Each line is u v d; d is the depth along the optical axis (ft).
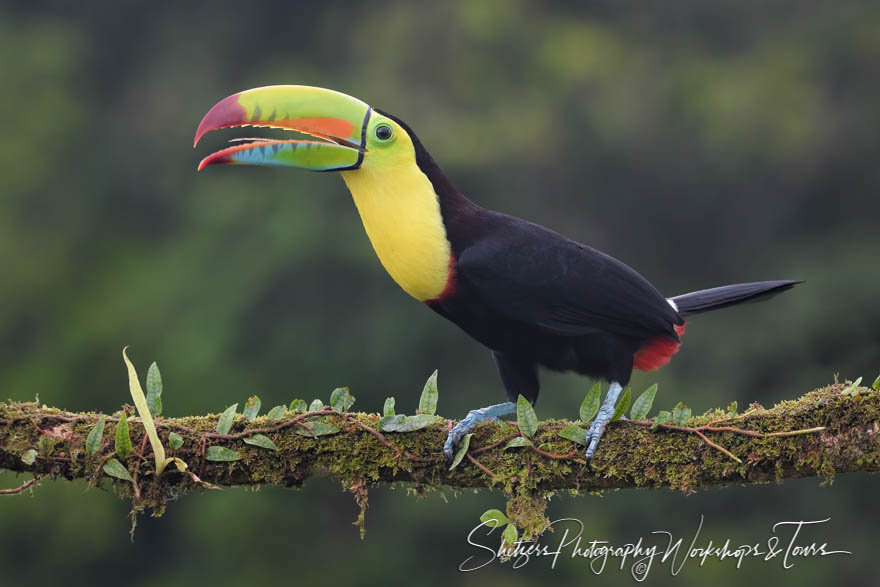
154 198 66.90
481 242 20.24
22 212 64.59
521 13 63.10
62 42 69.67
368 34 64.95
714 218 61.52
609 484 17.60
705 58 63.82
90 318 58.70
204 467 17.67
